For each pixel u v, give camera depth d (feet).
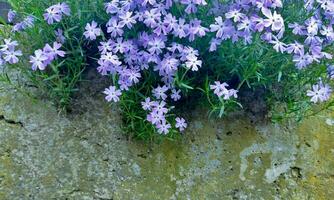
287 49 1.69
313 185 1.93
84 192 1.81
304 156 1.96
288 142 1.97
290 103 1.91
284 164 1.94
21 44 1.95
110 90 1.73
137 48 1.79
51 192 1.79
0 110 1.88
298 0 1.81
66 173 1.82
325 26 1.80
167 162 1.88
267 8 1.72
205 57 1.85
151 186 1.85
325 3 1.75
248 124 1.97
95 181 1.83
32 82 1.93
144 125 1.84
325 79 1.89
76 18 1.86
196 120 1.95
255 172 1.92
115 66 1.72
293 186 1.92
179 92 1.87
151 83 1.85
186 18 1.79
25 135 1.85
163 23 1.71
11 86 1.93
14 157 1.81
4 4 2.20
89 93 1.94
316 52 1.73
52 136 1.86
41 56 1.70
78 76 1.90
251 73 1.74
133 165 1.86
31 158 1.82
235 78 1.93
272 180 1.91
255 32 1.75
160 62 1.73
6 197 1.76
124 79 1.73
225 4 1.80
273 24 1.65
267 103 1.99
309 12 1.80
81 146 1.86
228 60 1.81
